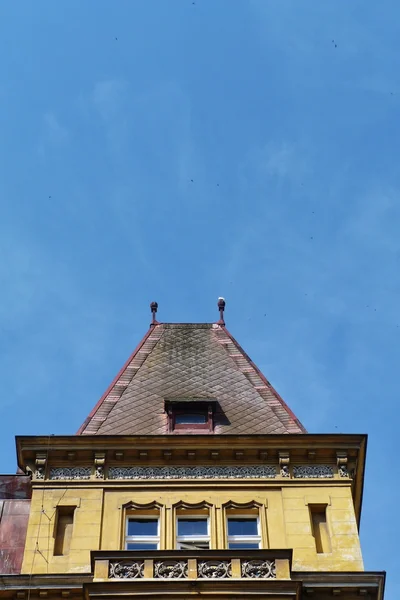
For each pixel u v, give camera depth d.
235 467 34.22
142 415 37.12
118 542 32.12
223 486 33.59
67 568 31.31
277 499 33.38
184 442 34.41
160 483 33.69
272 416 37.44
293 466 34.28
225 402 38.12
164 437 34.44
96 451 34.34
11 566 31.98
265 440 34.47
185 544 32.41
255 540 32.50
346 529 32.41
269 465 34.28
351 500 33.31
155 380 39.78
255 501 33.25
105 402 38.09
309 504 33.19
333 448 34.50
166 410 36.78
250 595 29.62
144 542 32.47
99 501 33.19
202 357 41.84
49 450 34.38
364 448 34.69
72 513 33.12
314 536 32.50
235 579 29.91
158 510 33.12
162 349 42.53
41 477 33.91
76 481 33.75
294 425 36.81
